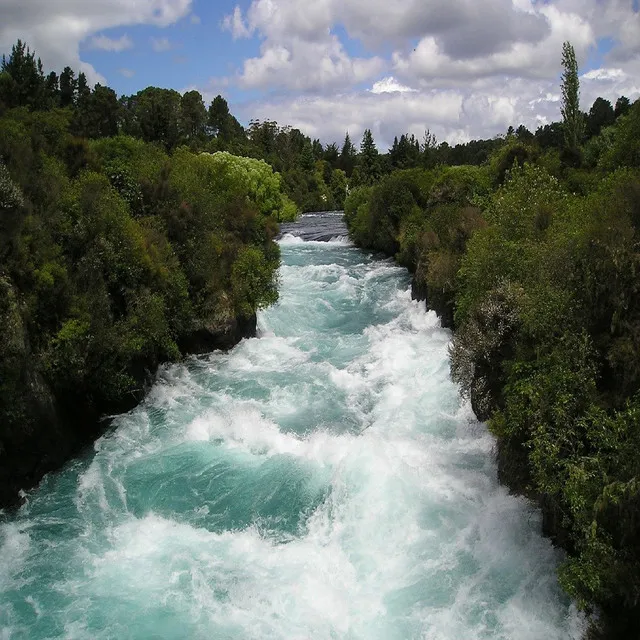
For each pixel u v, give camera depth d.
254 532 13.66
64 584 12.20
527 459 13.60
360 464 15.41
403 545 12.93
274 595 11.68
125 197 24.64
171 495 15.16
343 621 11.00
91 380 18.42
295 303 31.84
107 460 16.98
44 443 16.31
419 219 43.06
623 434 10.54
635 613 9.48
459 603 11.24
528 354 14.35
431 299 28.59
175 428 18.75
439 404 19.44
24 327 15.69
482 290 19.75
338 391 21.09
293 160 122.06
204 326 24.66
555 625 10.51
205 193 27.88
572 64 42.94
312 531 13.60
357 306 32.25
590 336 12.71
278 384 21.86
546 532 12.47
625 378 11.56
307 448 16.66
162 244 23.34
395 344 25.28
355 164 139.12
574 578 9.92
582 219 16.08
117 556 13.02
